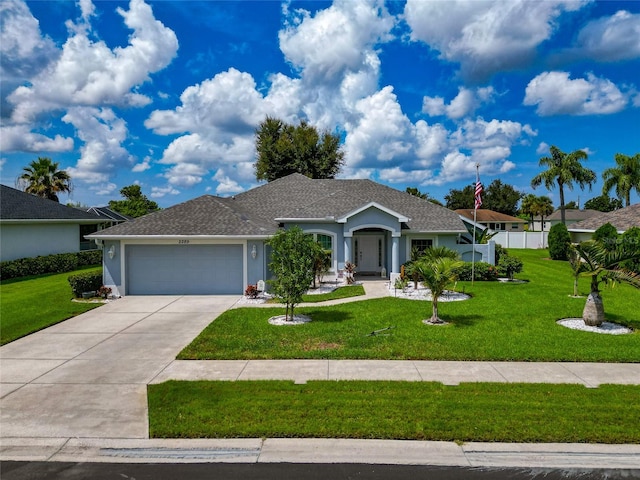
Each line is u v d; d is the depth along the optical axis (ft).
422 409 25.31
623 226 103.45
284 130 184.85
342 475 19.77
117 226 68.33
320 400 26.66
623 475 19.76
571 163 144.15
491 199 262.06
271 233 67.00
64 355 36.73
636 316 48.60
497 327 43.93
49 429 23.86
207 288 67.05
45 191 148.66
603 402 26.22
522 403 26.05
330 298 61.52
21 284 79.25
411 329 43.29
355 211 77.66
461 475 19.77
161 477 19.77
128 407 26.48
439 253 64.90
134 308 56.44
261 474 19.88
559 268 98.68
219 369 32.76
